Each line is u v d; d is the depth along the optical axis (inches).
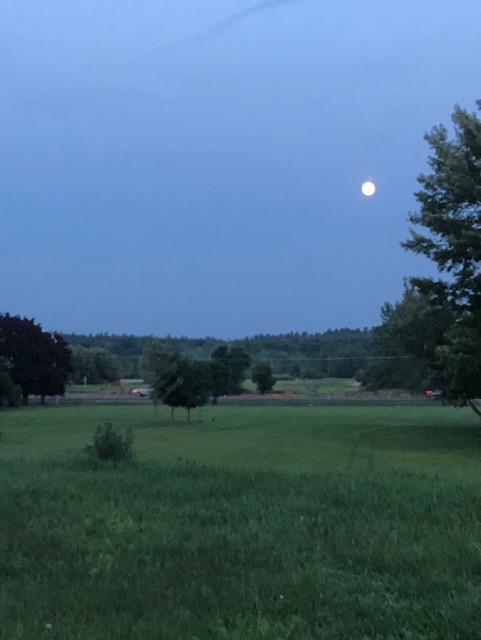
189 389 1681.8
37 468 562.3
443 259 1097.4
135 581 229.9
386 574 233.6
